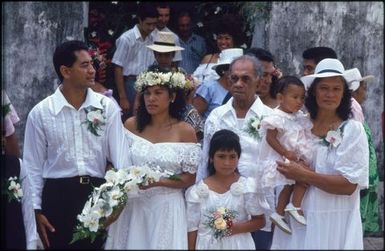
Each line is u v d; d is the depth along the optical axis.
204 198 5.98
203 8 9.96
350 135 5.63
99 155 6.11
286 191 5.89
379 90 8.72
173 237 5.89
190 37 9.38
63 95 6.10
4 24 8.52
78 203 6.06
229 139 5.94
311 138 5.82
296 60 8.78
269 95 6.94
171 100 6.02
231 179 6.02
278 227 5.92
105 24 9.73
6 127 6.23
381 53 8.71
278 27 8.77
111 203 5.78
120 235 6.00
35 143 6.09
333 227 5.71
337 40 8.73
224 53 7.28
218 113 6.41
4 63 8.52
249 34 8.84
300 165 5.70
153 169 5.93
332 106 5.68
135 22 9.81
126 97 8.82
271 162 5.91
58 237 6.08
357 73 6.37
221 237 5.90
